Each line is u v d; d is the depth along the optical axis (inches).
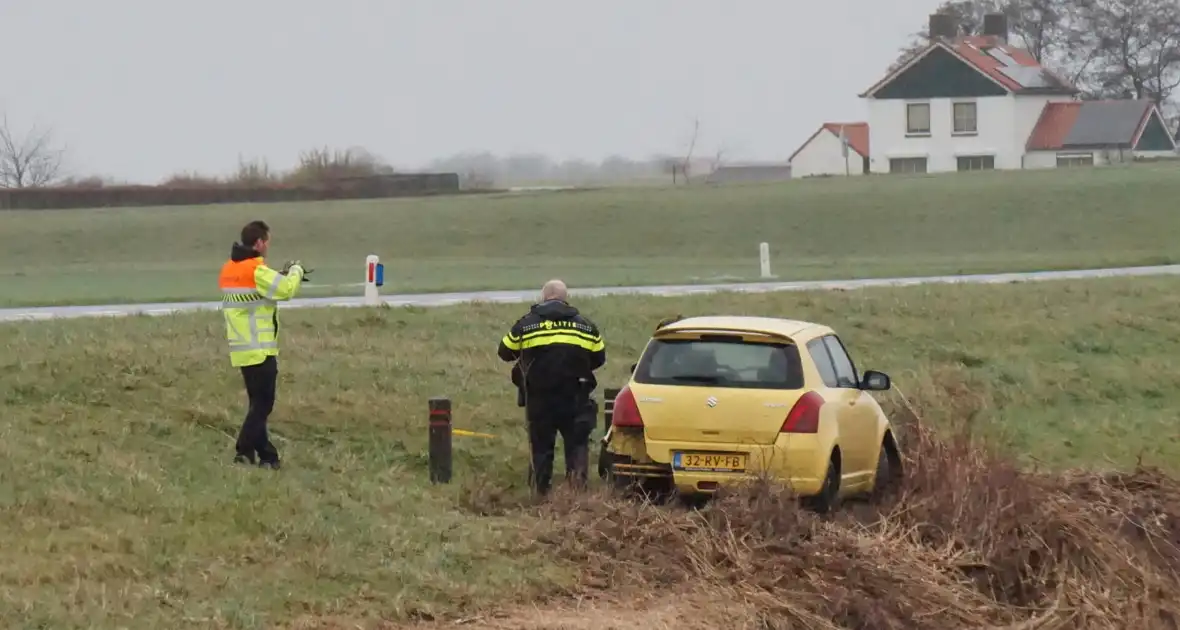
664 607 1485.0
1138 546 1913.1
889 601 1593.3
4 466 1739.7
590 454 2273.6
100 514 1588.3
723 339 1854.1
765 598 1534.2
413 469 2091.5
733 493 1744.6
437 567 1512.1
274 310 1931.6
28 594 1312.7
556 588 1509.6
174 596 1357.0
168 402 2249.0
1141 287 4311.0
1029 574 1755.7
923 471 2017.7
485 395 2615.7
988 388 3142.2
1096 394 3198.8
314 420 2266.2
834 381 1914.4
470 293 4594.0
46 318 3144.7
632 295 4003.4
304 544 1544.0
